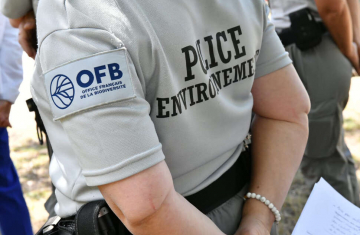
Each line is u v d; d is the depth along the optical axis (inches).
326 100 90.7
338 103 91.0
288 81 46.0
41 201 132.3
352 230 44.3
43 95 38.1
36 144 170.4
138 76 33.3
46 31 32.7
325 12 82.4
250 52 41.4
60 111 31.9
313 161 96.5
